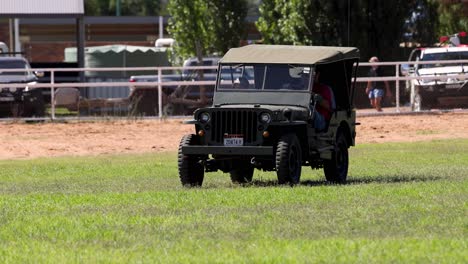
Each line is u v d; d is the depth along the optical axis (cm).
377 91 8300
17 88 8012
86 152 6444
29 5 9362
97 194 3731
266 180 4438
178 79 8944
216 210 3134
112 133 7338
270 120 3941
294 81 4166
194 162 4066
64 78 9306
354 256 2328
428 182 4022
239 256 2355
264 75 4194
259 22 10312
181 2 10881
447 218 2905
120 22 16025
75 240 2636
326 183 4175
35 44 16875
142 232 2739
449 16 11569
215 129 4000
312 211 3072
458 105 8288
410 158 5512
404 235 2630
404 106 8569
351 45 9688
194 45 10919
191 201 3375
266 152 3919
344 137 4456
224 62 4228
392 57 9762
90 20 15975
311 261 2273
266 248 2452
